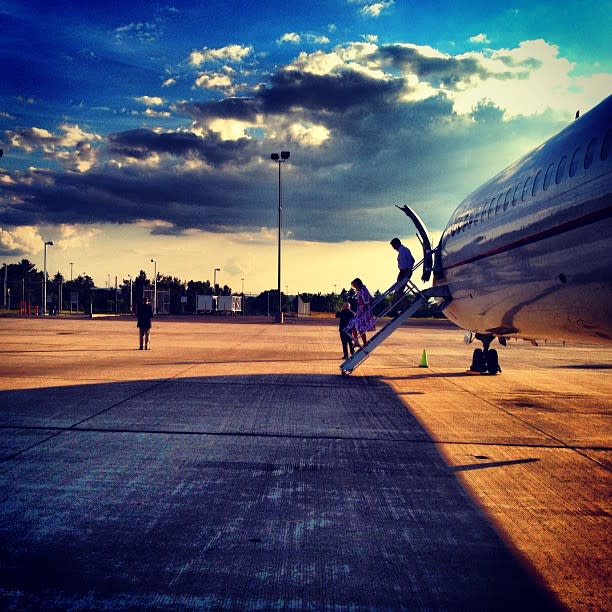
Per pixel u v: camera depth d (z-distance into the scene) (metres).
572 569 3.68
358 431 7.83
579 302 8.15
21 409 9.00
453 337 34.19
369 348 14.01
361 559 3.79
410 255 14.95
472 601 3.26
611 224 6.89
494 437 7.57
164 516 4.54
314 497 5.05
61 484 5.31
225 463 6.13
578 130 8.18
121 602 3.20
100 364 15.68
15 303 84.12
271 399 10.38
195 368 15.11
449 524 4.45
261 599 3.26
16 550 3.86
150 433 7.48
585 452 6.82
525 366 17.91
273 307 106.50
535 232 8.85
